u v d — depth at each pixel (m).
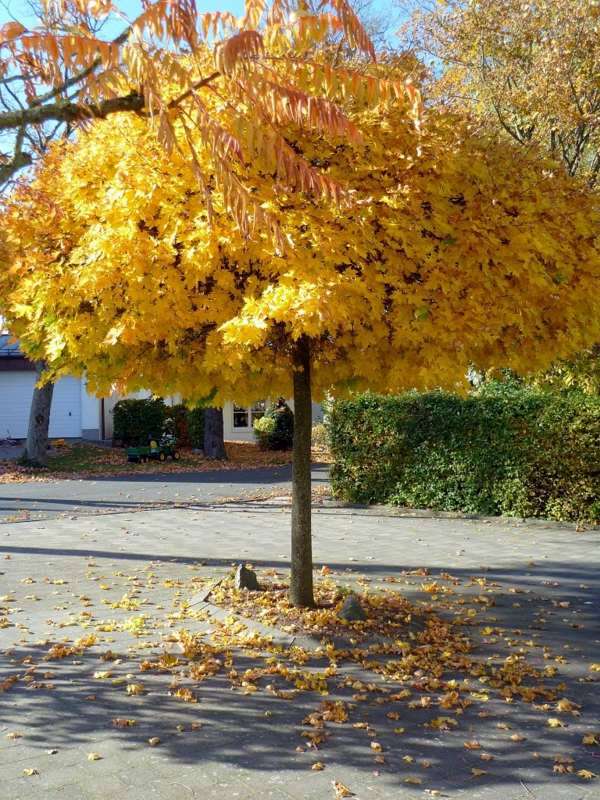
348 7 3.60
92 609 7.12
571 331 5.82
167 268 5.15
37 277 5.57
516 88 13.67
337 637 6.07
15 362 28.02
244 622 6.43
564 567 8.84
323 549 9.96
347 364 6.14
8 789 3.84
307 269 4.80
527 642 6.19
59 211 5.55
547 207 5.72
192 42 3.58
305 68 4.28
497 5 13.54
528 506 11.82
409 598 7.52
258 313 4.64
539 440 11.60
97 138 5.71
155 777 3.97
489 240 5.33
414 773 4.03
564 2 12.82
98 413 27.67
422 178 5.41
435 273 5.27
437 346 5.23
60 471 20.25
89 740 4.38
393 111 5.52
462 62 14.47
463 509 12.47
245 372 6.20
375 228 5.32
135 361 5.98
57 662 5.64
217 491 16.41
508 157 5.97
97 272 5.10
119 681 5.23
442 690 5.18
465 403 12.35
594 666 5.62
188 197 5.27
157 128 4.02
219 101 5.00
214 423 22.70
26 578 8.41
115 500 15.13
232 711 4.77
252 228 4.36
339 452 13.89
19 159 3.91
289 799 3.76
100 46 3.44
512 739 4.43
